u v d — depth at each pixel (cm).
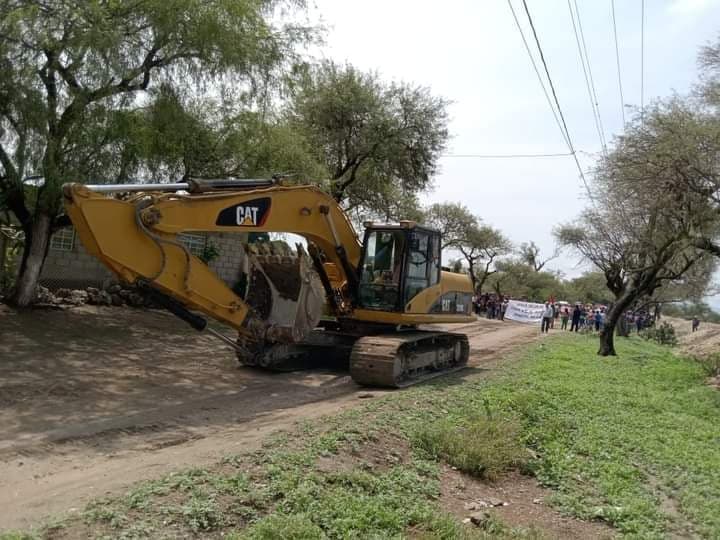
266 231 1080
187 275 961
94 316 1697
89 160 1379
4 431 762
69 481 596
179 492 533
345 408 971
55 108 1353
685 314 9200
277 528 477
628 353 2477
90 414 871
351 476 619
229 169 1717
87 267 1994
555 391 1255
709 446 983
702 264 2436
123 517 476
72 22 1265
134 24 1392
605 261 3039
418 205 3234
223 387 1125
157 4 1362
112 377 1124
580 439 930
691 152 1473
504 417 938
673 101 1698
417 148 2695
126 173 1459
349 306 1327
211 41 1436
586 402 1195
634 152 1605
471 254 5991
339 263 1295
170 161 1567
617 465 824
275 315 1145
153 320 1791
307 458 642
